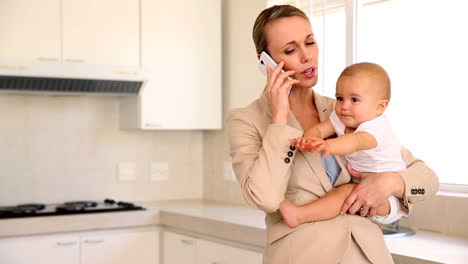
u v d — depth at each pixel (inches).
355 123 66.8
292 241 64.4
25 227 129.9
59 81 139.1
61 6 140.9
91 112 157.8
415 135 115.7
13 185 149.1
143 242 144.3
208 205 153.9
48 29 139.4
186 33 154.1
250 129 68.4
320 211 64.1
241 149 67.7
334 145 62.7
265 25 67.9
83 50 143.3
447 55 110.3
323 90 129.8
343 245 63.0
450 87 110.0
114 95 152.9
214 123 158.1
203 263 131.0
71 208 140.0
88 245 137.7
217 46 157.9
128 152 162.6
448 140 110.7
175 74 152.8
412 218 110.9
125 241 141.9
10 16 135.7
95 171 158.2
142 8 149.3
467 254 86.8
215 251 127.0
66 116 154.9
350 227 64.1
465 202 102.4
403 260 86.3
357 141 64.0
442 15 110.7
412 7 115.3
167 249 143.9
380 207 66.5
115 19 146.6
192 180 171.2
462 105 108.3
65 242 135.0
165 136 167.6
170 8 152.3
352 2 122.3
